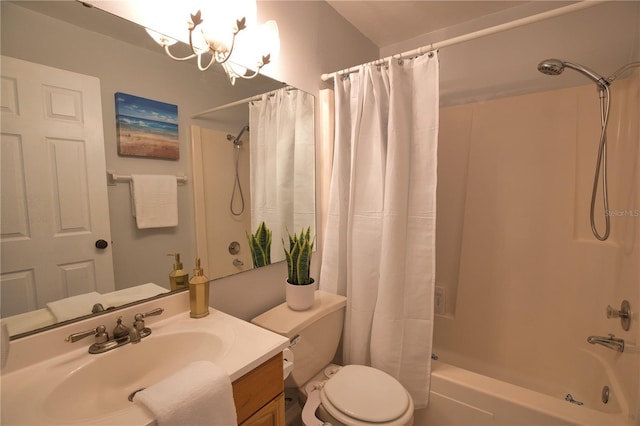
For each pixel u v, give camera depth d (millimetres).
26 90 720
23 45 713
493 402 1237
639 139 1293
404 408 1097
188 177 1062
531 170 1735
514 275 1778
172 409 570
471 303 1891
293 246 1381
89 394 733
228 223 1209
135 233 928
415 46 2121
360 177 1506
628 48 1547
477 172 1884
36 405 613
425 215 1354
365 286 1495
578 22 1651
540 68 1447
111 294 878
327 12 1720
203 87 1091
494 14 1854
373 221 1479
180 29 1017
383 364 1394
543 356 1680
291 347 1200
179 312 1027
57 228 778
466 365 1861
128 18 896
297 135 1520
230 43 993
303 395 1322
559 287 1659
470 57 1944
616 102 1527
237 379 752
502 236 1813
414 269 1380
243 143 1252
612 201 1527
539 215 1717
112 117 866
